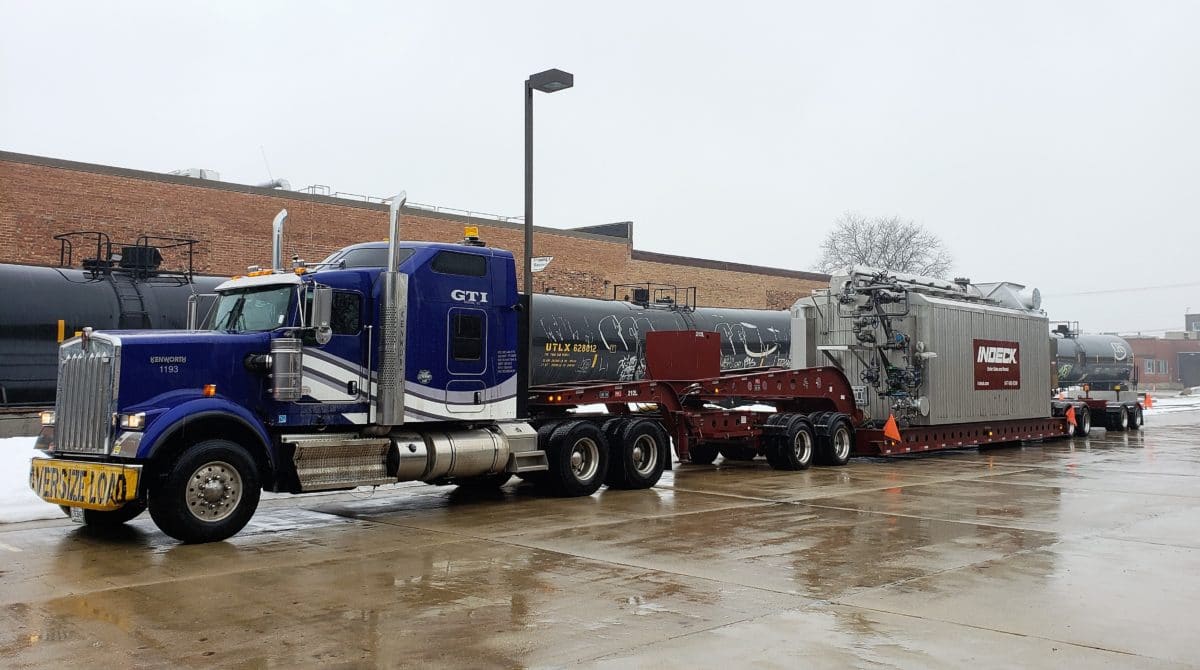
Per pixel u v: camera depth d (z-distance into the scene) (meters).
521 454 12.96
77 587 7.80
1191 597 7.51
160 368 9.91
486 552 9.36
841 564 8.78
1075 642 6.23
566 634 6.40
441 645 6.15
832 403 19.48
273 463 10.35
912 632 6.45
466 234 13.28
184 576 8.23
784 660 5.82
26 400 17.27
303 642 6.21
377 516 11.88
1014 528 10.90
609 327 25.86
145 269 19.31
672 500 13.41
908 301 19.97
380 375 11.41
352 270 11.44
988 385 21.89
